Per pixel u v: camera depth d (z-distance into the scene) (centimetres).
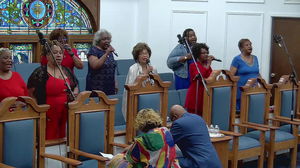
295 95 590
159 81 458
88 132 402
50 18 698
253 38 783
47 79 406
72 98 401
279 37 574
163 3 764
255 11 778
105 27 757
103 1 750
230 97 523
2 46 658
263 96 550
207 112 500
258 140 523
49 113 405
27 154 363
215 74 503
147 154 341
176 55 598
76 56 495
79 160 398
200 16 773
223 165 465
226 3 774
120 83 662
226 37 777
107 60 497
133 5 784
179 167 367
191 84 508
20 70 618
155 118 351
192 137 399
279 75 789
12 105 361
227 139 461
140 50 475
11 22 664
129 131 443
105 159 377
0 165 341
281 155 607
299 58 775
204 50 509
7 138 351
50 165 394
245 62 586
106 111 416
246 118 538
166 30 768
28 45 686
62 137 414
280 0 776
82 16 730
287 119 559
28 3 675
